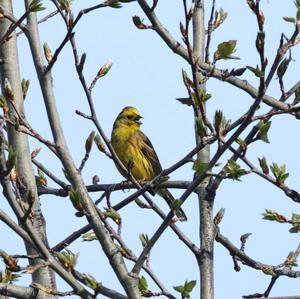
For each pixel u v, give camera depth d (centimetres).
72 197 1061
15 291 1081
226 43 1209
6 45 1239
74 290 1029
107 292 1047
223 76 1255
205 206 1338
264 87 1007
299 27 1021
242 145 1107
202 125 1109
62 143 1101
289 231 1242
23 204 1049
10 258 1020
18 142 1215
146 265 1230
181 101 1173
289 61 1192
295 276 1359
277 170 1123
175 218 1093
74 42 1140
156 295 1190
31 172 1216
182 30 1077
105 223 1183
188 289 1114
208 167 1048
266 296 1330
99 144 1291
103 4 1141
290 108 1068
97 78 1167
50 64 1140
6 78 1167
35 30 1195
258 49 998
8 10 1262
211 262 1293
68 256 1046
